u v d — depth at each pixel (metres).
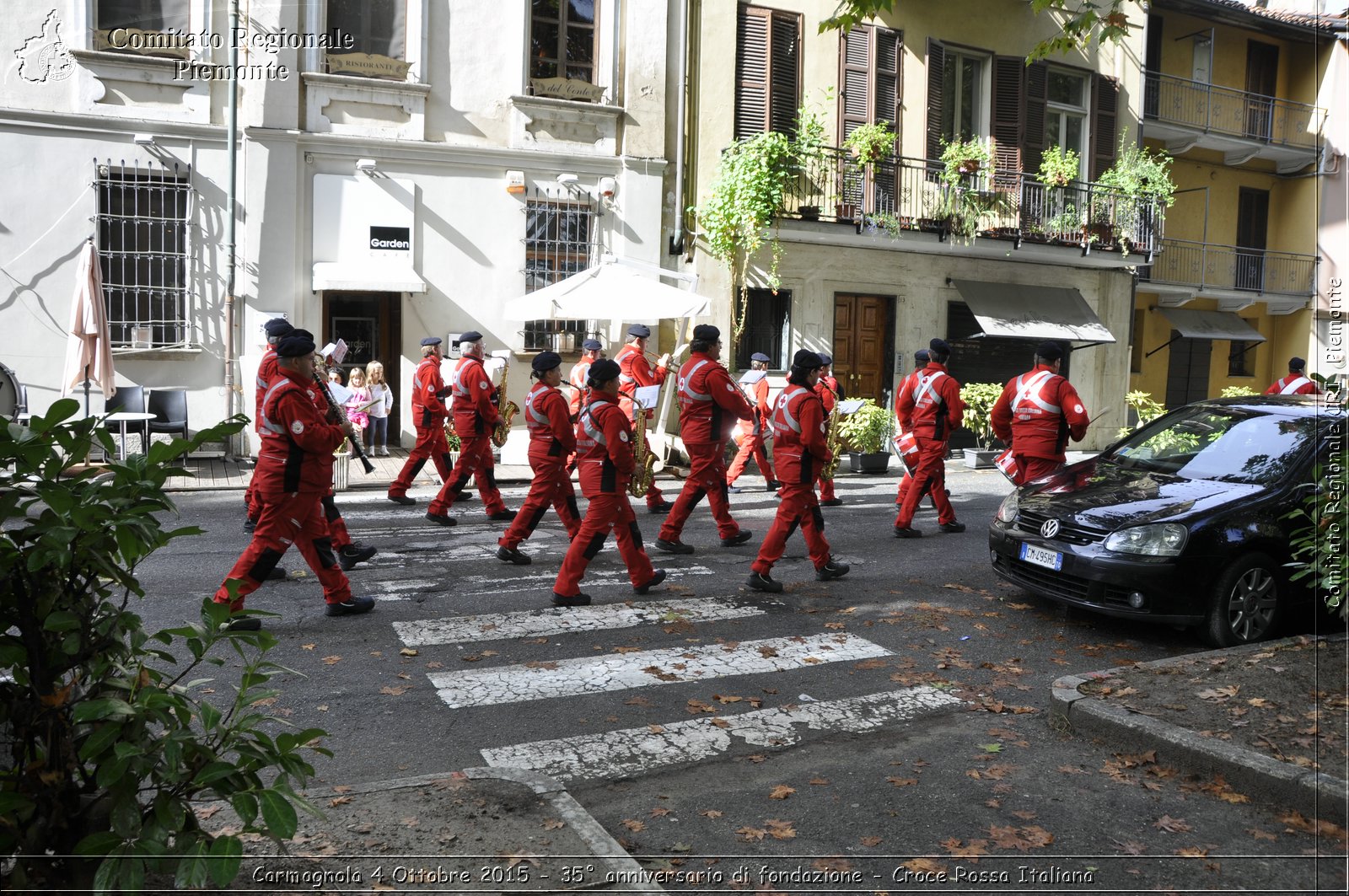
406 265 15.79
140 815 2.96
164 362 14.63
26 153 13.77
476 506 12.26
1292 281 27.12
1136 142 23.39
